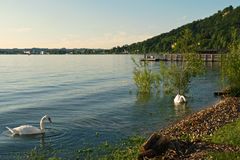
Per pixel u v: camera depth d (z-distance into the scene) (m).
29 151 22.38
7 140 25.33
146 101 43.28
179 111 35.75
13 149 22.92
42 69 127.31
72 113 36.78
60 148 22.80
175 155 15.95
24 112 38.28
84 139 24.97
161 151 16.62
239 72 43.88
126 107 39.41
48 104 44.00
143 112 35.72
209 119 26.69
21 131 26.78
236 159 14.54
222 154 15.19
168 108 37.72
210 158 14.88
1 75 97.31
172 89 48.00
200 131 22.94
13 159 20.72
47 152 21.95
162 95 47.81
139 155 16.69
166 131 25.03
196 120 26.62
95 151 21.31
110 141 23.98
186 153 16.22
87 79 82.50
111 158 19.19
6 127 29.42
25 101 47.41
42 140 25.12
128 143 22.69
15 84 72.12
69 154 21.20
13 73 105.56
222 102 35.47
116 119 32.38
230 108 30.91
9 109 40.41
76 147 22.84
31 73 105.31
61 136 26.16
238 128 20.80
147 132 26.48
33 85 69.88
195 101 42.12
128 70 115.88
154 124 29.56
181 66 46.78
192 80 68.12
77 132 27.31
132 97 47.75
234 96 43.69
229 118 26.53
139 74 50.56
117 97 48.66
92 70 118.38
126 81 74.69
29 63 185.62
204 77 74.31
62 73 104.62
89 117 33.91
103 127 28.98
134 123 30.25
